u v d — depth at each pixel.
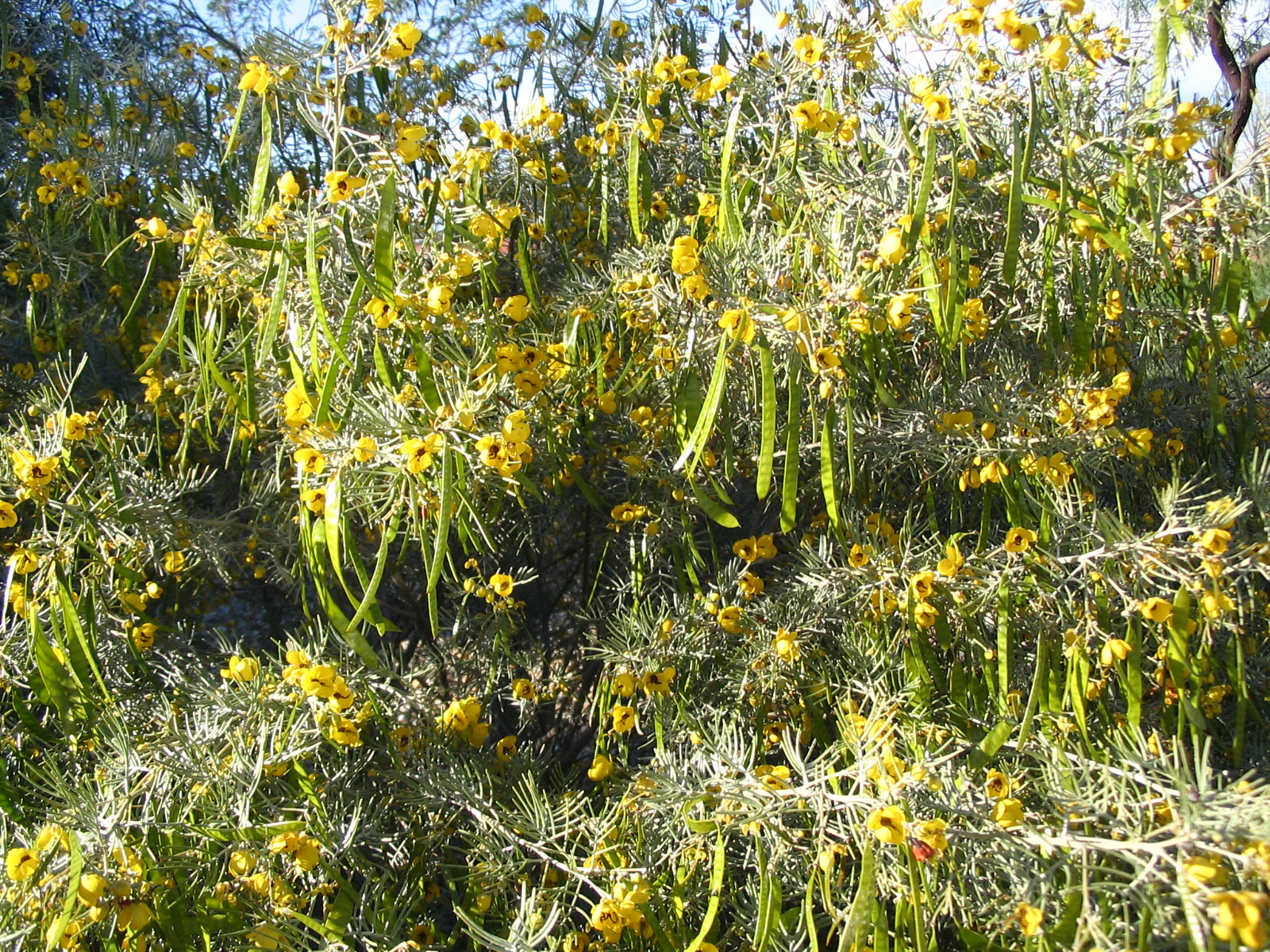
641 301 2.40
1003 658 2.01
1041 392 2.37
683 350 2.32
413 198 2.06
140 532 2.49
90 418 2.43
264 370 2.51
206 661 2.70
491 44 3.21
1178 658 1.84
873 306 1.95
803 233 2.13
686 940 1.84
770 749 2.33
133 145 3.36
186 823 1.83
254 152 3.52
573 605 3.46
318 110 2.11
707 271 2.02
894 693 2.15
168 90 3.74
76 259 3.27
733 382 2.38
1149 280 2.70
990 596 2.11
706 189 2.93
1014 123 1.90
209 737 2.06
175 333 2.96
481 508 2.34
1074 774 1.73
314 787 2.09
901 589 2.18
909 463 2.62
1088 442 2.22
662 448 2.75
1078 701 1.94
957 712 2.03
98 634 2.37
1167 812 1.49
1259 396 3.02
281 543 2.87
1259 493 2.08
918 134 2.18
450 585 3.10
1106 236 2.06
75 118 3.49
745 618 2.44
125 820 1.80
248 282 2.24
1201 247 2.59
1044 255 2.30
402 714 2.43
